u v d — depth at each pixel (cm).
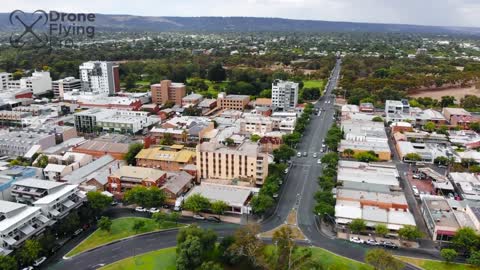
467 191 19538
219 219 17612
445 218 16388
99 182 19662
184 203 17675
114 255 14862
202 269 12850
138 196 17875
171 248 15375
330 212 16675
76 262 14362
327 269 13825
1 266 12600
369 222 16400
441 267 14200
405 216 16725
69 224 15775
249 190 19200
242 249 14100
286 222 17412
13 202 15975
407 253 15112
